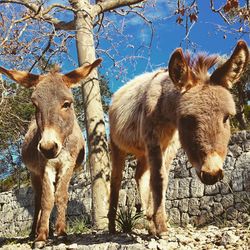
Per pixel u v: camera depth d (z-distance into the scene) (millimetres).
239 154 3244
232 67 1553
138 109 1946
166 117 1733
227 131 1483
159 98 1768
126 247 1690
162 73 1904
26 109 4332
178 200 3475
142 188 2213
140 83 2078
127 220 2244
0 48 2832
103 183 2818
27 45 2947
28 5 3090
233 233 1848
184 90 1532
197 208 3346
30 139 2420
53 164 2082
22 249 1985
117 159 2189
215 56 1672
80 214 4250
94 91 2984
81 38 3129
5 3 2969
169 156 1856
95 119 2934
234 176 3205
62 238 2035
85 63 3086
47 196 2031
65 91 1934
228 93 1520
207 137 1415
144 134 1796
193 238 1822
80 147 2266
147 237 1855
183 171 3510
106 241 1957
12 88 3105
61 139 1856
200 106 1462
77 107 5574
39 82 1955
